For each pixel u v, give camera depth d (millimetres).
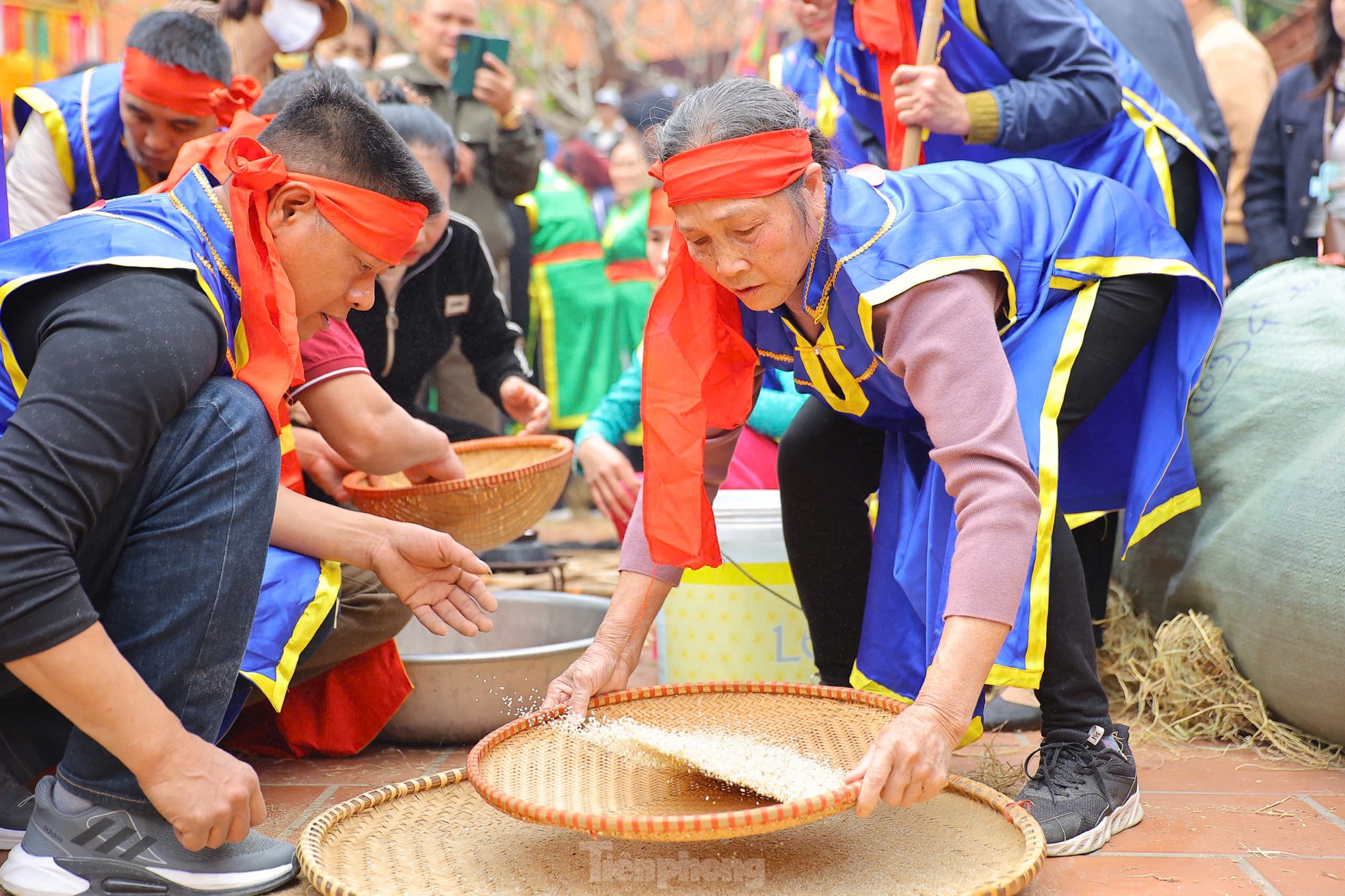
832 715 1943
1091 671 1996
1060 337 2039
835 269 1790
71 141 2764
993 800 1772
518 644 2949
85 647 1425
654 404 1944
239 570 1637
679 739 1763
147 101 2617
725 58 13156
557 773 1756
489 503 2479
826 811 1493
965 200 1928
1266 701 2494
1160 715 2572
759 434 3266
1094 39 2500
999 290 1938
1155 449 2262
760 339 2039
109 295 1511
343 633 2268
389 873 1630
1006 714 2646
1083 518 2355
